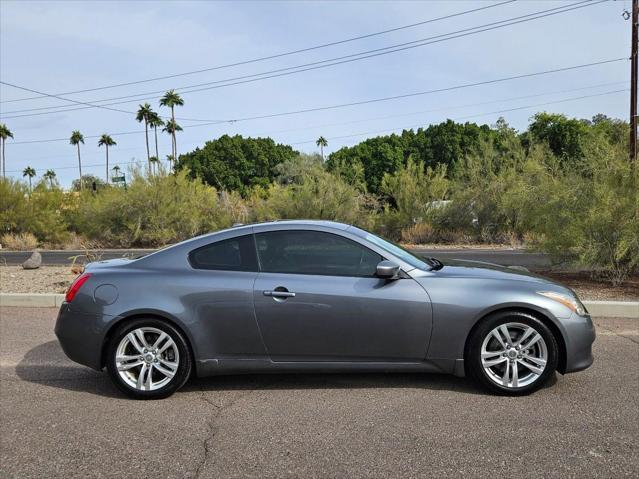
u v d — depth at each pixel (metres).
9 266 15.05
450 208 24.23
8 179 28.38
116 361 4.68
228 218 25.95
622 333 6.62
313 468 3.39
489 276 4.75
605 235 9.30
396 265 4.55
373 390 4.79
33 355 6.17
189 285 4.69
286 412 4.33
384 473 3.31
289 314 4.60
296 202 24.75
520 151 23.94
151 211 25.48
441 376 5.12
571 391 4.66
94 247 25.67
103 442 3.85
